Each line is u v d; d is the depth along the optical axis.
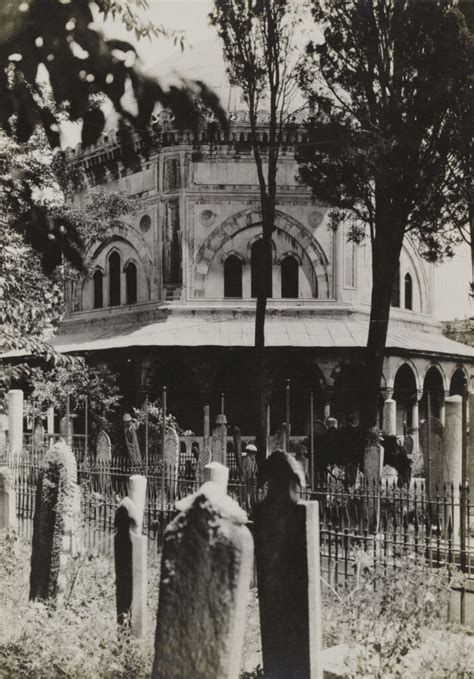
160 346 33.47
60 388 30.48
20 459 19.33
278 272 35.72
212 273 35.75
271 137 25.98
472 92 21.20
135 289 37.59
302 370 35.16
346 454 19.20
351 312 35.56
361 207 31.30
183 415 35.25
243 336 34.44
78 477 17.59
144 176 36.84
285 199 35.44
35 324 22.06
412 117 22.30
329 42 22.89
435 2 21.02
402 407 37.09
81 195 37.53
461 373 39.84
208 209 35.75
